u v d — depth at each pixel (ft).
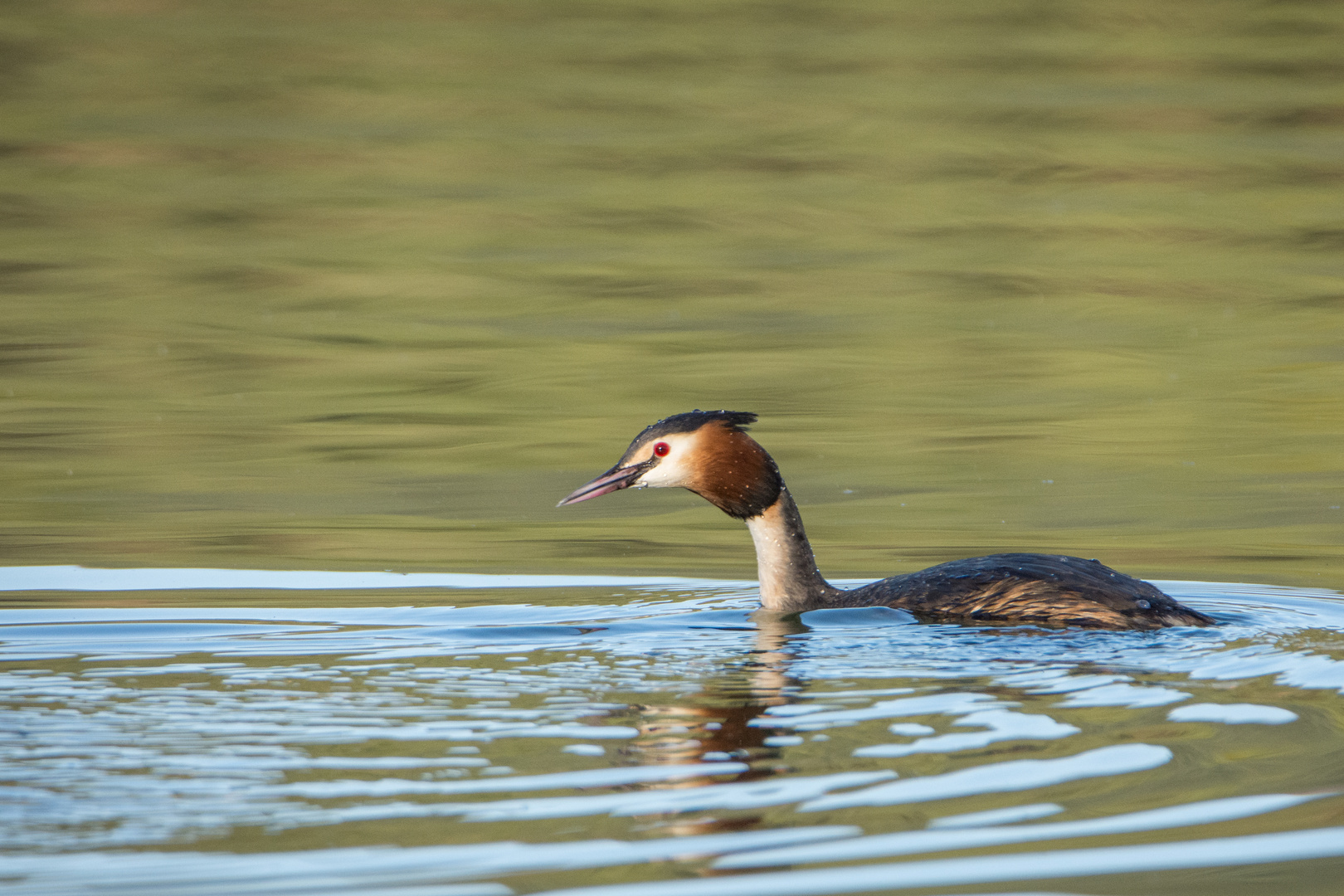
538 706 28.27
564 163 107.55
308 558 43.14
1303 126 113.91
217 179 103.91
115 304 77.15
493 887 21.13
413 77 131.34
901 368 66.49
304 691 29.27
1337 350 69.00
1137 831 23.18
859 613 35.94
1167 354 68.64
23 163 106.83
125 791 24.11
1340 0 153.48
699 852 22.24
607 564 43.04
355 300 78.48
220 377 65.51
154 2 156.76
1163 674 30.09
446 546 44.75
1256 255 86.12
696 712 27.89
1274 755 25.89
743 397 62.39
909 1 159.53
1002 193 99.91
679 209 96.89
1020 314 75.72
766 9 157.48
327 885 21.03
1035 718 27.55
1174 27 145.69
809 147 110.83
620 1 159.74
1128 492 50.47
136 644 33.12
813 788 24.44
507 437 57.52
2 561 42.42
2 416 59.41
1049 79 128.67
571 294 79.46
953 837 22.91
